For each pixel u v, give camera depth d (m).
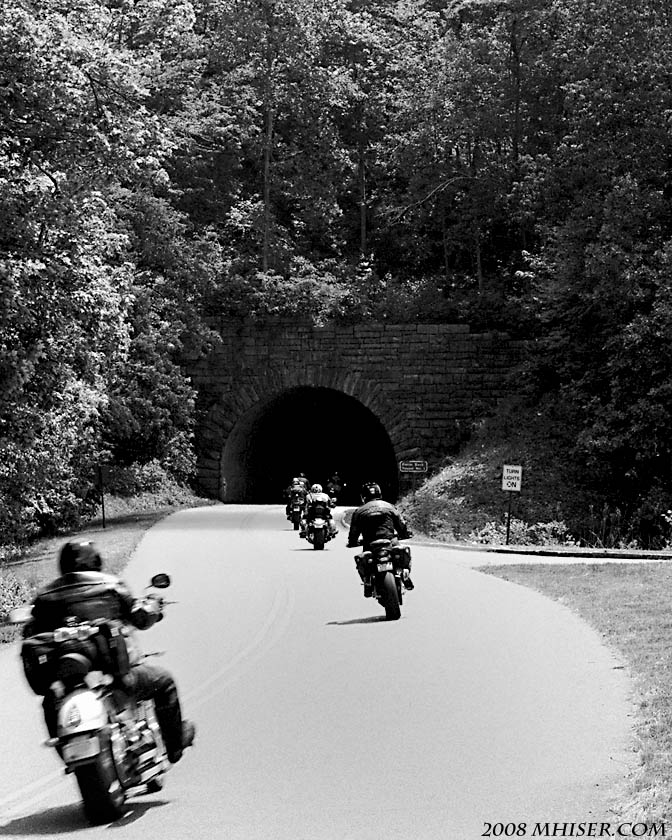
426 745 12.07
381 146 86.06
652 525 55.50
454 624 20.83
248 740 12.56
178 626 21.52
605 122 61.47
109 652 10.16
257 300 77.50
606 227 58.16
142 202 69.81
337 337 76.50
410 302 77.00
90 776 9.57
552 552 39.31
